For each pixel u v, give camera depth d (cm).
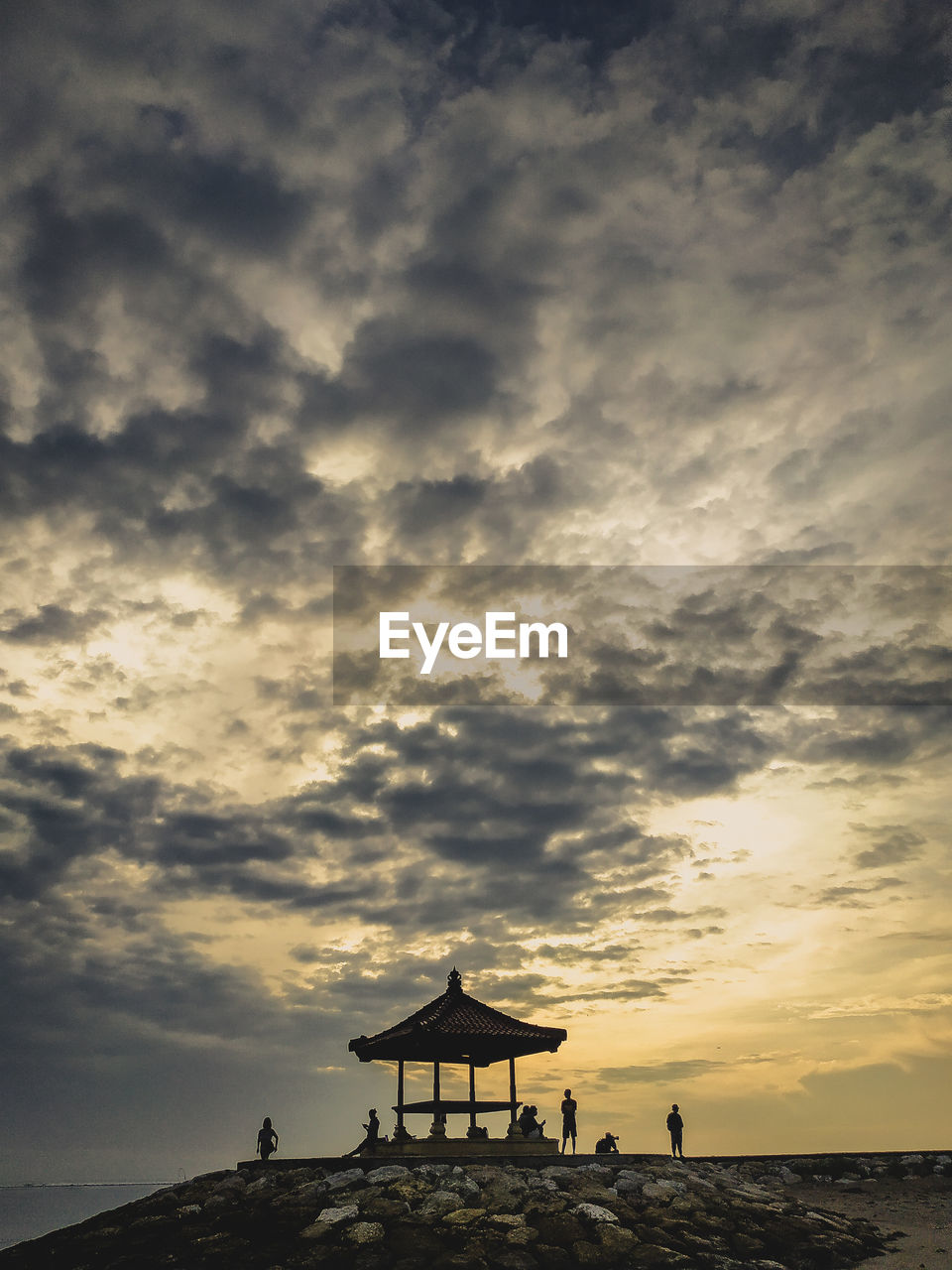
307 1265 2209
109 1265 2334
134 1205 2811
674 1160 3116
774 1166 3609
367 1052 3356
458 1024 3178
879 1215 2934
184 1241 2430
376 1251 2233
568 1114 3375
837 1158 3612
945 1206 3039
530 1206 2447
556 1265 2166
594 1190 2600
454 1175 2669
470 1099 3186
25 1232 9619
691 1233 2373
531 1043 3209
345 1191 2606
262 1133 3192
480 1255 2192
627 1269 2156
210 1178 2923
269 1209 2547
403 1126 3216
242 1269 2216
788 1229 2481
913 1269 2266
